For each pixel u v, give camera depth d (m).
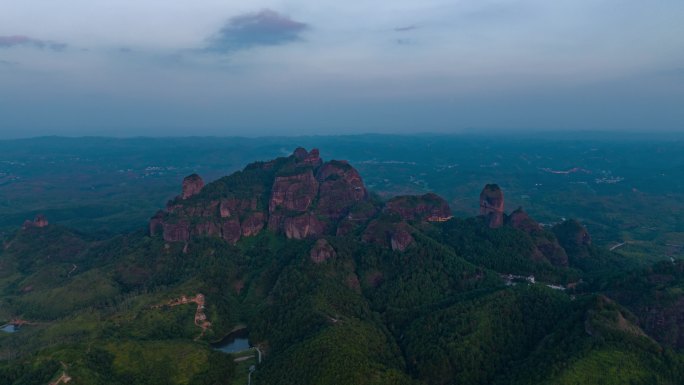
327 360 190.88
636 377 167.88
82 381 179.88
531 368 184.50
